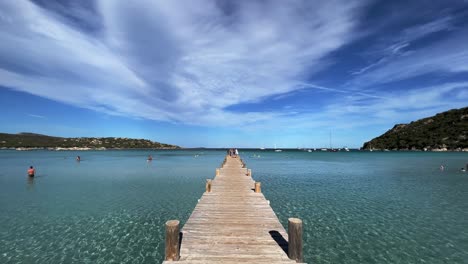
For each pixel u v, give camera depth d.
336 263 8.10
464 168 38.38
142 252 8.80
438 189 20.23
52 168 37.88
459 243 9.50
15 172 32.16
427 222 11.83
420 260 8.27
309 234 10.37
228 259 5.71
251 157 80.62
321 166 43.03
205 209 9.95
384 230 10.80
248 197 12.12
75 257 8.42
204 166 41.75
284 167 40.94
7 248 9.06
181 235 7.17
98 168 37.97
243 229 7.68
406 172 32.97
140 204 15.15
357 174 30.41
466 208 14.27
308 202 15.52
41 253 8.69
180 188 20.41
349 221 11.95
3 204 15.16
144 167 39.72
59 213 13.28
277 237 7.04
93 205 14.90
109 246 9.27
